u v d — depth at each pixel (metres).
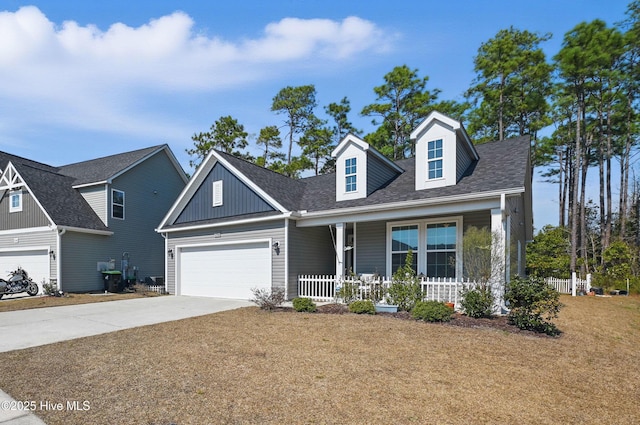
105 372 5.21
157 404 4.16
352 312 9.87
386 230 12.98
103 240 18.44
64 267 16.47
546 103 25.36
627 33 24.12
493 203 9.59
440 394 4.51
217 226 14.83
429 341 6.87
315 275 13.56
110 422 3.74
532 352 6.36
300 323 8.59
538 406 4.29
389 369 5.36
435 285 11.02
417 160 11.81
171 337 7.32
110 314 10.37
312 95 36.56
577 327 8.97
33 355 6.07
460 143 11.59
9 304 12.70
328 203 13.40
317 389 4.59
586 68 23.80
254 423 3.73
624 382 5.22
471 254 9.30
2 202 18.48
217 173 15.32
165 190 22.48
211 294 15.01
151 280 19.77
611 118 27.70
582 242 27.98
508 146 12.77
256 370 5.28
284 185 15.65
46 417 3.85
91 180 19.23
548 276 22.80
